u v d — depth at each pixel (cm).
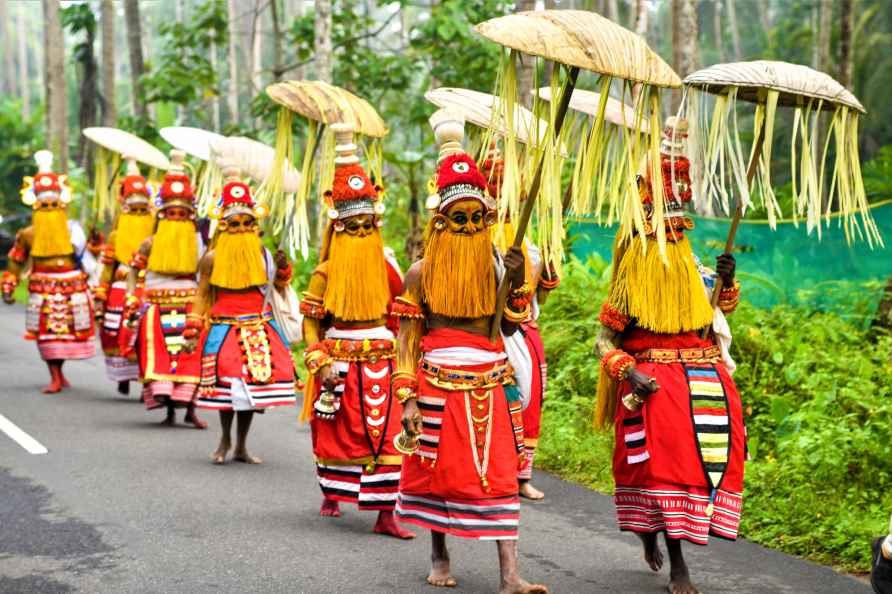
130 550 565
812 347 909
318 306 596
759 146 496
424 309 486
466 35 1468
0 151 3625
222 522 620
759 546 586
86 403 1029
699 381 493
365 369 597
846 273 1031
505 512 476
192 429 909
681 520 487
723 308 517
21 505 653
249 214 746
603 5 2134
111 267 1043
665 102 1852
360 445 595
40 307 1080
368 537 595
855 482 679
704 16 3797
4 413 963
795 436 721
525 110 602
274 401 750
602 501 684
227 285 742
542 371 689
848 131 479
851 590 509
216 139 866
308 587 509
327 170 632
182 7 4062
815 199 482
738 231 1089
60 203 1083
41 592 500
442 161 486
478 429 477
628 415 502
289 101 631
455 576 528
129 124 1886
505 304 481
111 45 2398
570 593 504
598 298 1047
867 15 2659
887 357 868
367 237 592
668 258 492
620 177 464
